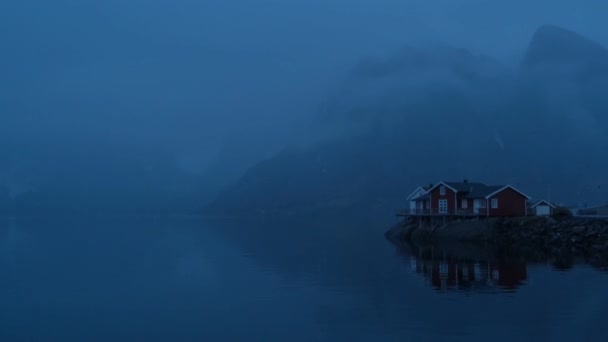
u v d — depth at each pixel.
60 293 40.56
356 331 28.11
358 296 36.69
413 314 31.00
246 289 40.69
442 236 79.19
